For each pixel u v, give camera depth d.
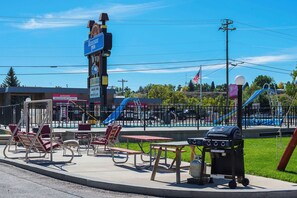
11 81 116.00
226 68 58.78
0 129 23.34
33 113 22.92
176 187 8.54
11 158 13.45
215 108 27.59
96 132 17.69
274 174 10.05
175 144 9.23
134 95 111.69
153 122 29.42
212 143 8.66
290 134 24.00
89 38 31.22
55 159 13.27
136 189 8.61
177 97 87.00
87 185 9.35
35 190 8.69
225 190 8.20
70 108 30.59
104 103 28.38
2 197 7.91
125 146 17.42
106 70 28.73
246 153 14.20
